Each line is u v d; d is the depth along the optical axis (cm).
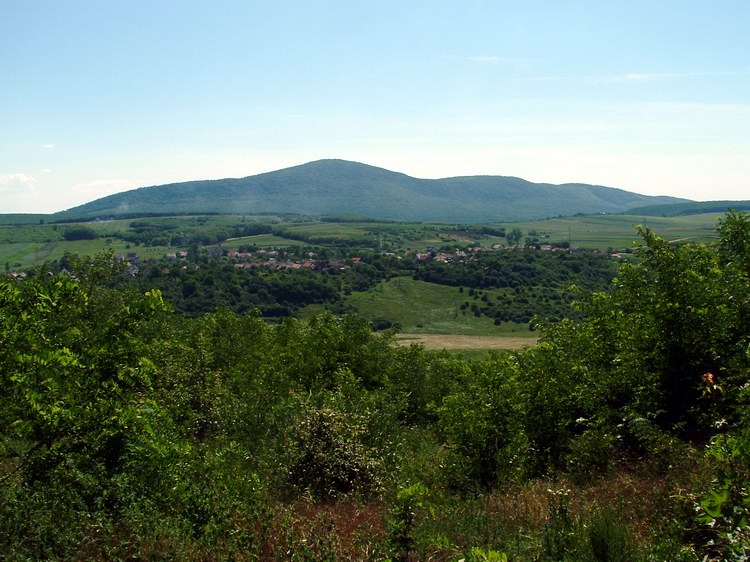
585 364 1396
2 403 754
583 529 680
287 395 1686
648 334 1175
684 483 796
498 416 1137
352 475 1087
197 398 1503
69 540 659
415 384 2411
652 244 1240
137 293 2244
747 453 603
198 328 2606
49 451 796
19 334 762
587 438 1070
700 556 591
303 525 771
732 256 1362
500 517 814
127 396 872
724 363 1081
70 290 854
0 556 621
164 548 675
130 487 774
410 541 671
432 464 1209
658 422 1123
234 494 812
